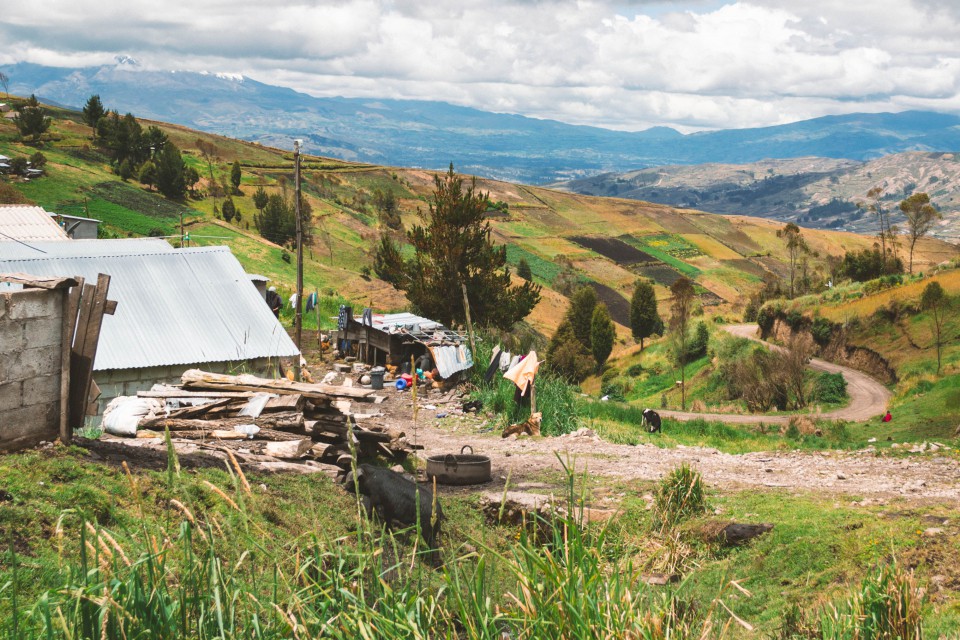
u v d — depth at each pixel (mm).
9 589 5238
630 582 4074
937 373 55688
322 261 142875
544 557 3904
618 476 16594
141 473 9609
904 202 116062
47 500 7672
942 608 8695
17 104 188375
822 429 34094
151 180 148750
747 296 184375
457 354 30797
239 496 3986
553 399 25672
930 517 12258
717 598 4324
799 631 6656
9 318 9656
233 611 3650
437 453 19969
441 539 10195
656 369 86375
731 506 13805
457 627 4316
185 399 15750
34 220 39094
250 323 27688
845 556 11023
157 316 26266
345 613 3639
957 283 68812
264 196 165125
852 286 84312
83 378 10508
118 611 3330
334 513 10547
